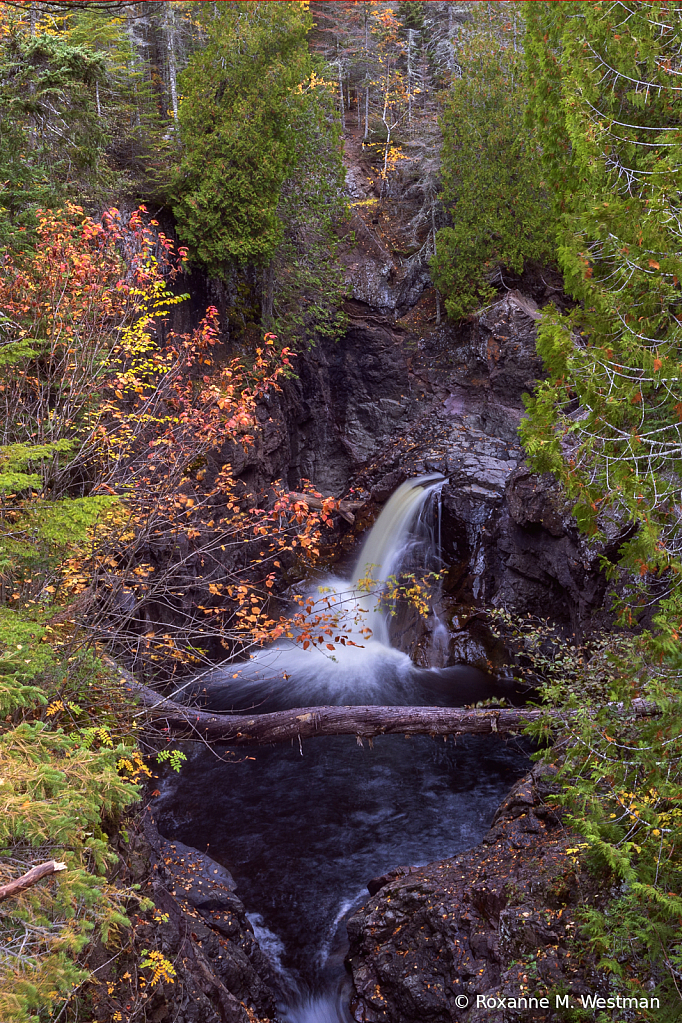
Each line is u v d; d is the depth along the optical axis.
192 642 16.11
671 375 5.43
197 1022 6.64
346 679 18.17
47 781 3.46
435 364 26.97
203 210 18.42
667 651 5.17
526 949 6.81
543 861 7.80
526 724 7.73
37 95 10.62
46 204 10.55
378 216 29.92
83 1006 5.44
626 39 7.23
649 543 5.34
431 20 34.41
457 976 7.75
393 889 9.30
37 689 4.23
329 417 26.69
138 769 7.29
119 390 8.95
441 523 21.78
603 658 9.24
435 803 13.38
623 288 6.08
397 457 25.52
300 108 20.36
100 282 8.87
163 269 17.11
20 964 3.11
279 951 9.93
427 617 20.31
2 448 4.62
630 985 5.59
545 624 17.55
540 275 24.59
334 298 24.31
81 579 7.54
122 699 7.58
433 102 31.80
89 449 8.35
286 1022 8.70
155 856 8.52
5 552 4.91
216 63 19.03
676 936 5.30
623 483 5.43
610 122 7.14
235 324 21.67
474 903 8.28
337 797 13.59
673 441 5.80
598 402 5.75
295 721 9.59
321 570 22.97
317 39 34.38
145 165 18.05
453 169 25.25
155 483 9.24
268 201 19.44
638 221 6.05
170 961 6.82
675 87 7.05
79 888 3.26
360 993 8.49
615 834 5.54
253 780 14.14
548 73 9.02
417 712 9.89
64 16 14.79
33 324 7.95
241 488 18.58
